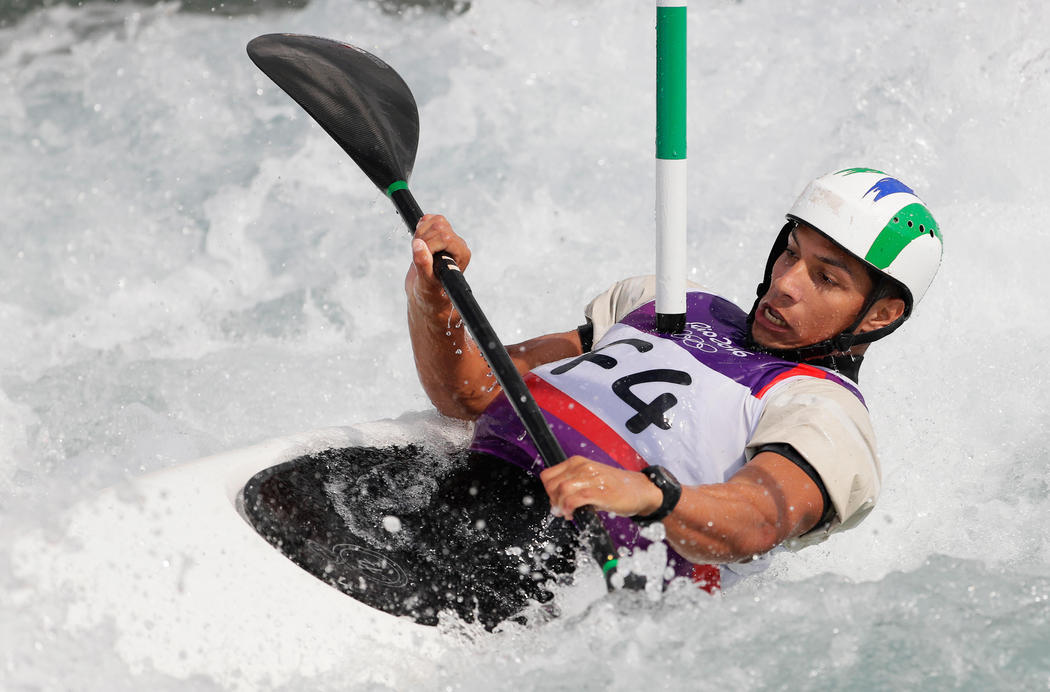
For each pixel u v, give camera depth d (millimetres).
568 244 18188
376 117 11328
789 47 21828
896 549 10547
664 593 8648
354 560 8703
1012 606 8531
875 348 14531
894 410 13250
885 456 12273
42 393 14625
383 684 7750
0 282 17453
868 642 8102
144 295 17406
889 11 21891
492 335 8945
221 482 9148
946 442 12531
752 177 19250
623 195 19297
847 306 9688
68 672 7262
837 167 18938
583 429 9383
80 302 17188
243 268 18031
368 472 9773
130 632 7559
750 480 8422
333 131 11172
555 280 16984
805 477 8609
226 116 21719
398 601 8414
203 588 7957
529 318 16281
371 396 14930
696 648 8078
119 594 7746
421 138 20750
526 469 9562
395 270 17797
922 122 19281
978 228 16594
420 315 10008
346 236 18625
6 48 23859
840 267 9602
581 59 22844
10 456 13023
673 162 10172
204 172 20125
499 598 8648
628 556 8898
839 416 8977
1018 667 7773
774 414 9164
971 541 10484
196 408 14484
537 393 9828
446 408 10797
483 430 10023
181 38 24484
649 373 9672
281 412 14461
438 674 7914
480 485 9539
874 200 9531
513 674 7922
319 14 25203
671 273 10273
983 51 20062
